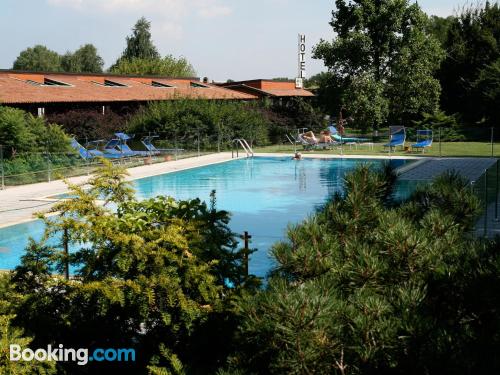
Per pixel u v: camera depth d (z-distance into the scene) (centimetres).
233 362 320
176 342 479
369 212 382
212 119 3066
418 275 316
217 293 465
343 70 3744
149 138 2739
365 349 269
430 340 265
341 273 321
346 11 3734
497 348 263
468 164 2322
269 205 1780
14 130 2005
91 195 528
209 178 2302
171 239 460
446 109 4134
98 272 474
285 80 4834
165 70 6112
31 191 1800
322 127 3703
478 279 292
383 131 4028
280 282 290
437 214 362
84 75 3494
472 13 4191
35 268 495
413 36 3578
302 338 266
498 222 1064
